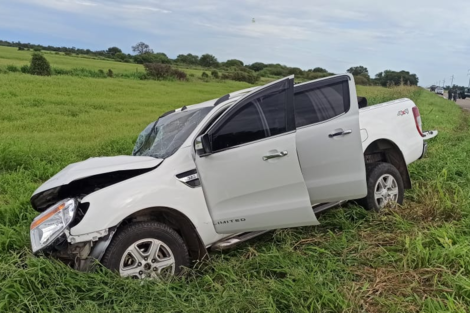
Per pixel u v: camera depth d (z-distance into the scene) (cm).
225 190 371
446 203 475
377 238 418
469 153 805
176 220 364
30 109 1828
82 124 1568
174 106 2391
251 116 383
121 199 334
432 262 345
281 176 376
